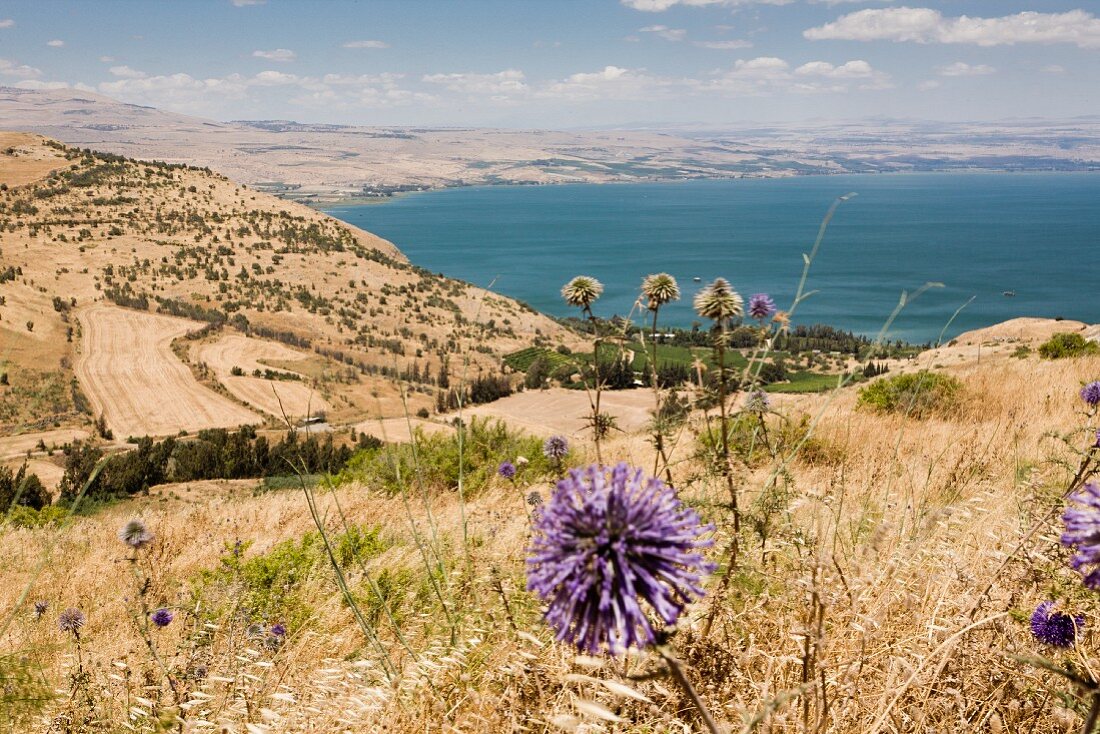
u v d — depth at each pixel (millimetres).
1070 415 9266
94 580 8383
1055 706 2609
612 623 1497
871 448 8133
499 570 3896
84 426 96000
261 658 4391
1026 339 32594
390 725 2887
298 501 15164
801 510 4480
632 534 1559
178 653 4898
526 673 2820
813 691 2518
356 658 4230
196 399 154000
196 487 48750
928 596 3412
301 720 3191
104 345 194125
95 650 5707
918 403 11484
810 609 2836
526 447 13781
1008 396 12500
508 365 179250
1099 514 1517
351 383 164875
